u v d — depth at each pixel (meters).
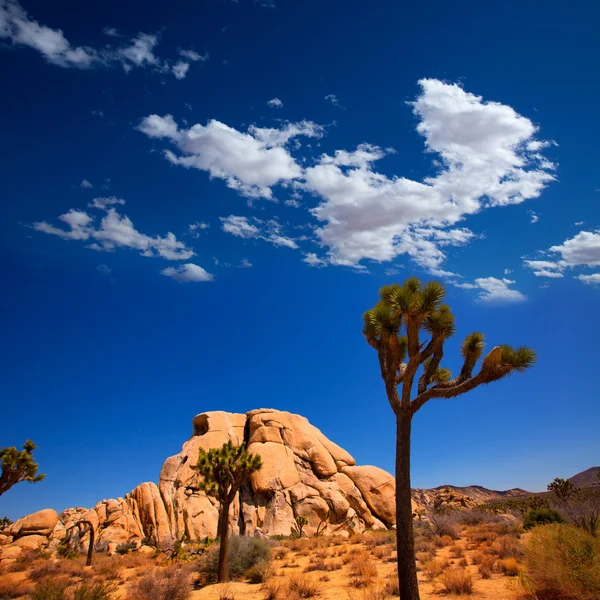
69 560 30.28
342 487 45.94
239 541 21.69
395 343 11.70
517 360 10.23
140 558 29.27
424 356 11.23
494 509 45.31
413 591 10.17
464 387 10.86
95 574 23.77
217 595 15.53
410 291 12.01
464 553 20.27
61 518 47.88
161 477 43.88
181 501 41.06
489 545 21.02
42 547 38.41
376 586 14.56
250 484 43.88
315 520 41.81
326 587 15.45
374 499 45.84
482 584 13.31
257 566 19.02
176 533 38.88
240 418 52.12
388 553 23.00
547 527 12.64
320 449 48.84
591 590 10.29
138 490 42.19
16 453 23.77
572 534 11.73
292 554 26.53
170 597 14.95
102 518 40.50
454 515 34.81
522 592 11.49
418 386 11.74
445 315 11.25
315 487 44.84
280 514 41.66
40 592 11.91
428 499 91.50
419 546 22.84
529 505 37.91
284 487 43.78
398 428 11.45
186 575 16.77
